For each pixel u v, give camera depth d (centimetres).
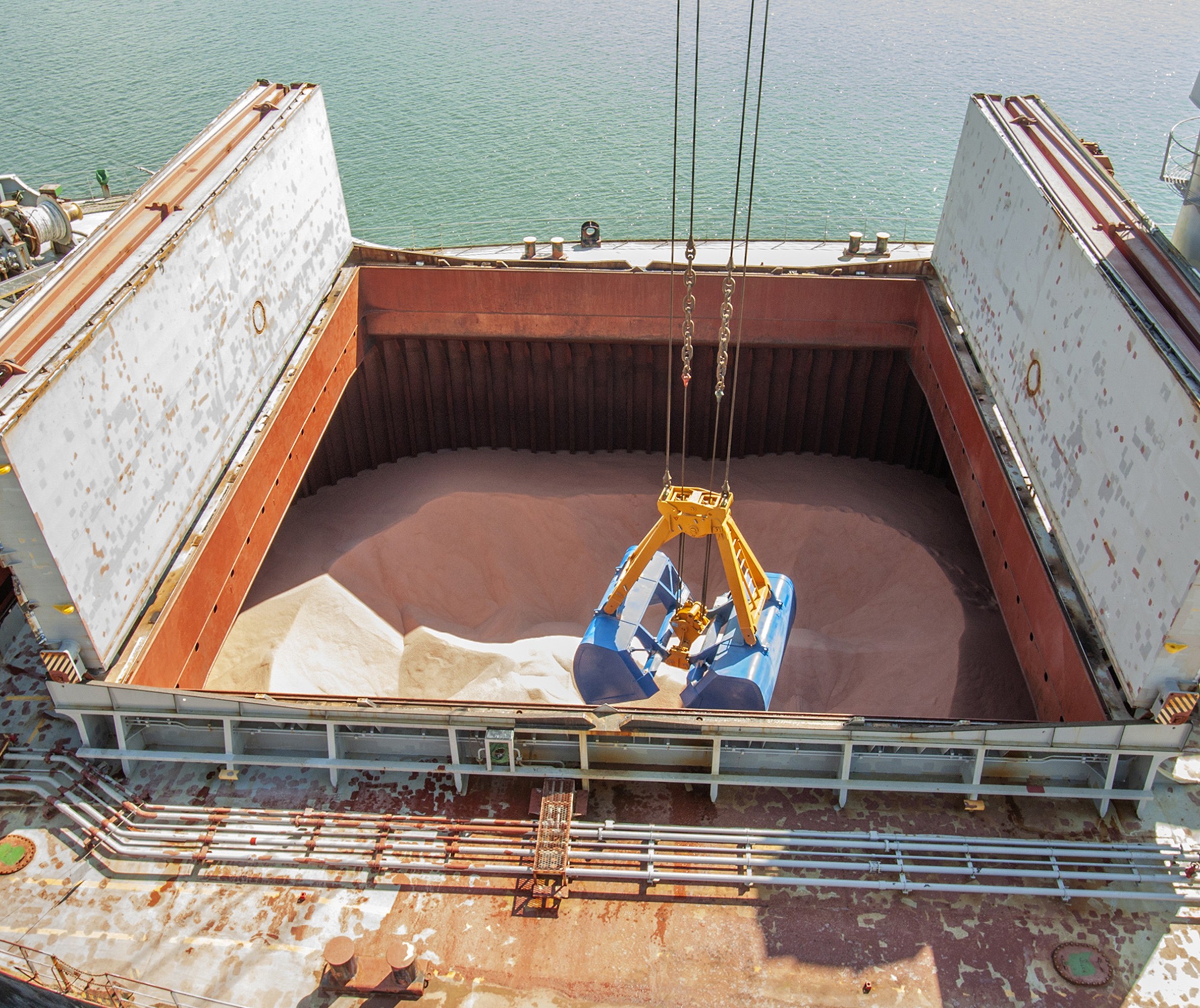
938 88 8038
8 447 1330
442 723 1603
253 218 2169
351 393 2975
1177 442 1367
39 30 9844
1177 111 7562
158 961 1407
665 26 9969
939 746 1570
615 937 1431
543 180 6259
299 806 1628
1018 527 1892
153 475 1727
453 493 2952
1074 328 1723
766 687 1833
